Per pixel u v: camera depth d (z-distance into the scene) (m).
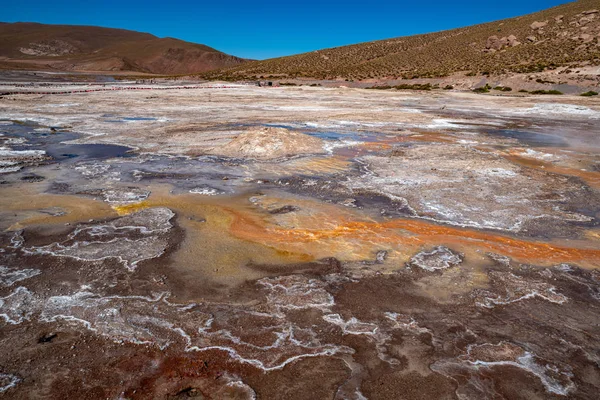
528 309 4.06
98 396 2.87
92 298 4.05
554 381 3.11
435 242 5.55
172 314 3.83
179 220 6.15
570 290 4.44
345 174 9.16
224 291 4.24
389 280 4.55
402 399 2.91
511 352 3.43
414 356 3.35
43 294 4.09
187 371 3.12
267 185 8.23
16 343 3.37
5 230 5.62
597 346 3.54
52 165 9.51
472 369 3.22
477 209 6.90
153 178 8.59
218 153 11.08
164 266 4.71
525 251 5.35
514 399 2.93
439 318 3.88
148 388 2.95
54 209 6.51
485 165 10.08
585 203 7.35
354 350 3.40
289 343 3.47
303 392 2.95
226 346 3.41
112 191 7.55
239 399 2.88
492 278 4.64
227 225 6.00
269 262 4.89
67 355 3.26
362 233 5.81
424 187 8.14
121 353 3.30
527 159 11.06
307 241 5.50
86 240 5.36
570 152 12.07
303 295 4.21
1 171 8.77
